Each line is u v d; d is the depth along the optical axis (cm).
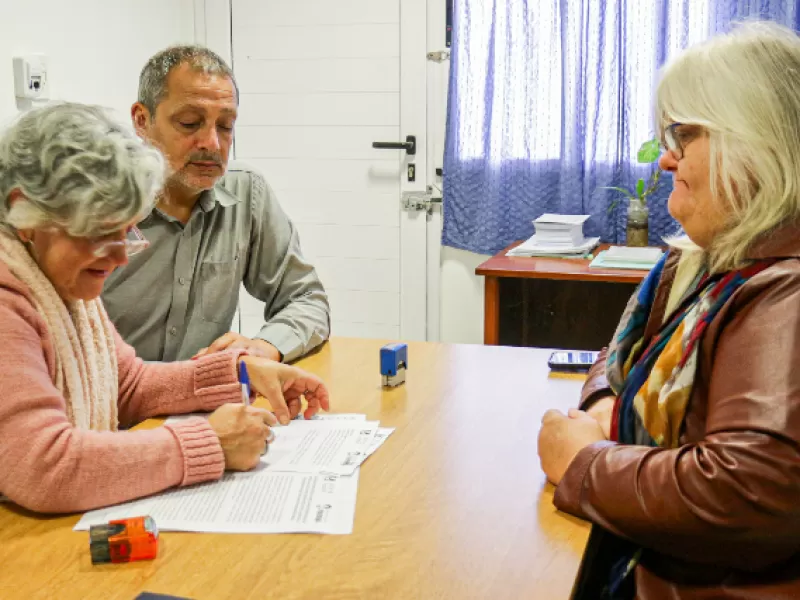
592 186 334
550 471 118
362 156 368
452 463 127
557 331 310
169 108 178
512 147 342
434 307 375
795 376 94
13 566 99
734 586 102
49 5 279
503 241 351
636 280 269
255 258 205
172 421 128
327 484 119
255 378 146
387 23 355
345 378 167
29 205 108
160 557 101
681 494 97
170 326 193
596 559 112
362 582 96
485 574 97
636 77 321
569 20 322
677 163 109
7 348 111
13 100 266
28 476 108
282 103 372
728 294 105
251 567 99
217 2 369
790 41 105
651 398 113
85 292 122
